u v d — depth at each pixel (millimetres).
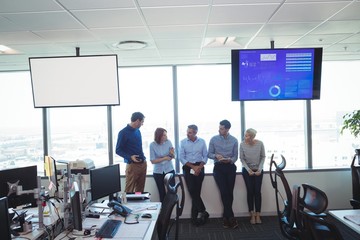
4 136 5305
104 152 5227
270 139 5195
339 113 5234
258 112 5199
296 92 3320
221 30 3326
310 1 2557
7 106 5301
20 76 5289
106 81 3375
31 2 2434
